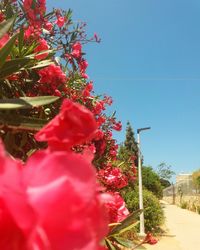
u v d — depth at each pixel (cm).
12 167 52
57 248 48
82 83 473
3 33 201
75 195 50
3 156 52
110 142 646
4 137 209
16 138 246
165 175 5309
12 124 182
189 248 1664
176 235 1984
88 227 49
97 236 51
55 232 48
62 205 49
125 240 254
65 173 52
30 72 320
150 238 296
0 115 182
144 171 3672
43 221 48
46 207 48
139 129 1928
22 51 276
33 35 328
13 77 277
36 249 46
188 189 4972
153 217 2000
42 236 47
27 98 180
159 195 3744
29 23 375
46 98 182
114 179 429
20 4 384
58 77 329
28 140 245
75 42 477
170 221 2688
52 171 52
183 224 2516
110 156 642
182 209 3988
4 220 47
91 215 51
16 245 47
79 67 475
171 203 5162
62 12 465
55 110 292
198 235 2014
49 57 291
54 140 91
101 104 502
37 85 327
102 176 423
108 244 237
